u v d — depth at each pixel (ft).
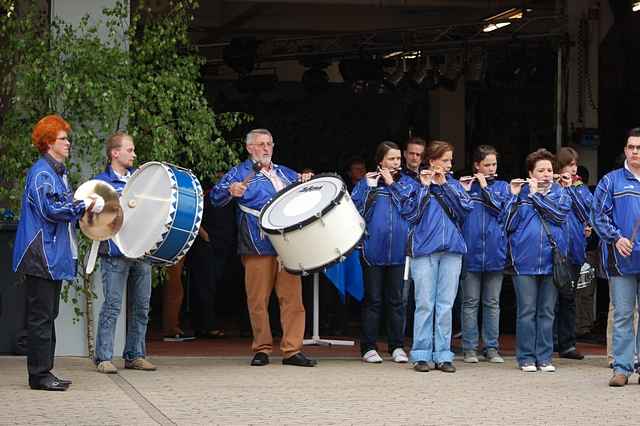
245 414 30.25
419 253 38.47
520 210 39.47
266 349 40.45
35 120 41.24
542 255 39.17
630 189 35.47
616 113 62.49
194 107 42.96
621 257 35.40
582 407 31.83
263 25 71.67
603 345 48.91
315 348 47.42
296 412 30.63
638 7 57.88
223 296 67.46
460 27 63.46
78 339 42.32
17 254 33.32
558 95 62.34
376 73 67.10
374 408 31.37
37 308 33.68
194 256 52.39
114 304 37.70
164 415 30.01
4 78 41.93
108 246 37.19
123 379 36.37
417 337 39.04
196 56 43.73
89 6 42.14
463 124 77.20
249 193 39.50
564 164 42.75
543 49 64.18
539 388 35.32
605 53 62.28
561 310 43.47
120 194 36.91
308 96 78.18
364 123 78.59
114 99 40.75
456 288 39.04
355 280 44.45
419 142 41.98
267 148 39.78
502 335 54.54
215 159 43.01
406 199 38.50
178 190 35.91
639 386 35.83
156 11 44.45
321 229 36.17
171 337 51.80
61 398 32.53
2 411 30.37
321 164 78.28
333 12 72.18
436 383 36.17
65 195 33.35
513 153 75.31
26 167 40.91
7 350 41.96
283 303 40.32
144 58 42.27
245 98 77.30
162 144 41.34
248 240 39.73
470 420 29.73
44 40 41.63
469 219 41.27
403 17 72.43
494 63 67.51
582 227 42.86
